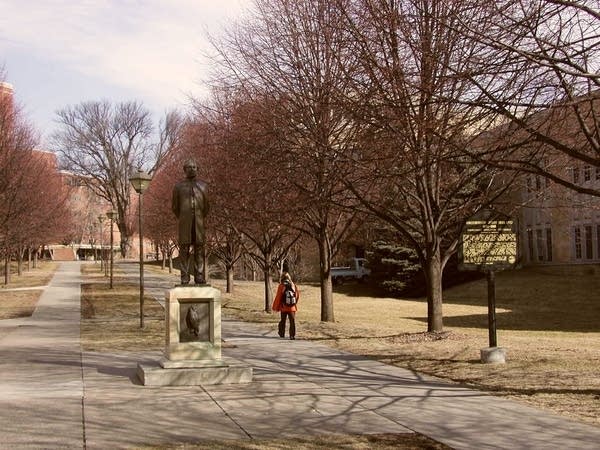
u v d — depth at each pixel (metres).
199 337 10.23
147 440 6.75
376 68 12.48
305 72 15.68
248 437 6.89
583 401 8.46
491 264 11.84
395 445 6.57
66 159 75.06
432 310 16.14
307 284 48.06
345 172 14.45
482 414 7.86
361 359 12.61
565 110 9.91
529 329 22.12
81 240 100.81
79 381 10.19
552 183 15.70
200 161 23.30
